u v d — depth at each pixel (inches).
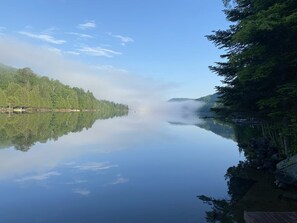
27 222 433.4
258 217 365.7
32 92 5369.1
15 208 489.7
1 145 1165.7
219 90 888.9
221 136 1656.0
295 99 563.2
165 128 2260.1
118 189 595.5
